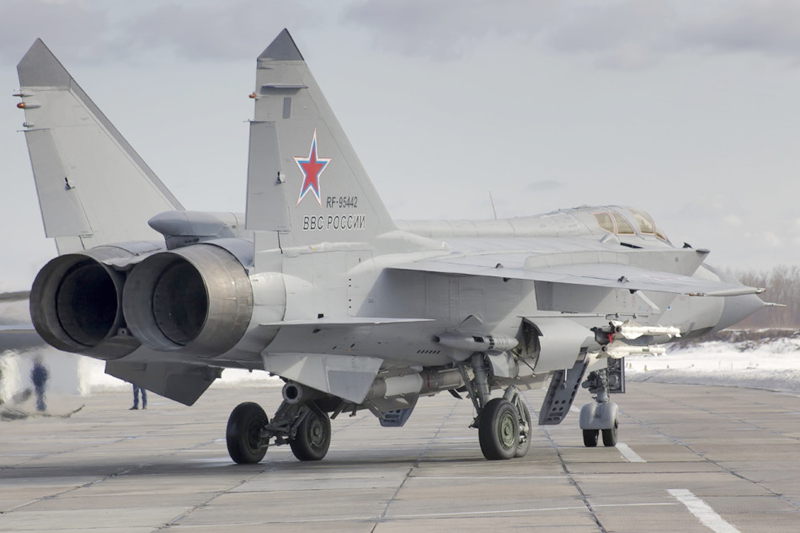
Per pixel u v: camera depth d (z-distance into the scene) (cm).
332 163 4438
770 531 2670
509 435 4878
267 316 4153
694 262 6009
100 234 4869
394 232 4744
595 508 3123
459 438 6456
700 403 10150
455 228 5444
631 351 5675
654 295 5878
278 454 5619
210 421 8719
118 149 4988
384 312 4609
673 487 3616
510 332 5169
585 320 5416
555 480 3900
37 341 9162
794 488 3559
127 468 4888
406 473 4288
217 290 3988
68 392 9312
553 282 4788
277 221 4194
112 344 4238
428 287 4812
